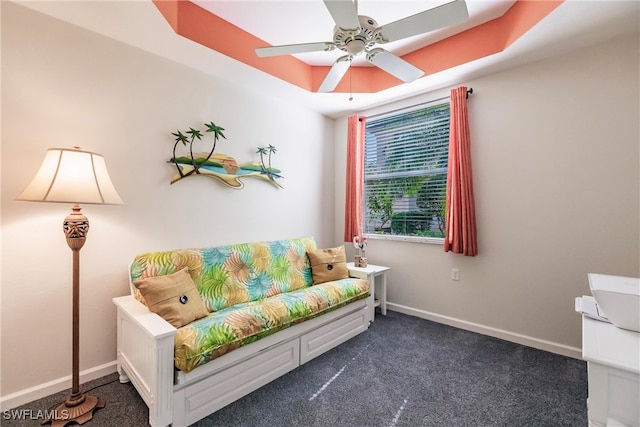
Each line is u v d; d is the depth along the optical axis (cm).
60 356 183
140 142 214
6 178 166
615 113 207
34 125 173
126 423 153
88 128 192
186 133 238
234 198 274
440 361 218
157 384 142
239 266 240
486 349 238
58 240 183
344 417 159
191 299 187
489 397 176
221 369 165
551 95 232
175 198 233
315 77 297
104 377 196
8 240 167
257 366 183
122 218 207
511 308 254
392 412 163
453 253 287
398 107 326
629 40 202
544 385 188
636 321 102
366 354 229
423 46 265
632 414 84
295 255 285
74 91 186
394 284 334
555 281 233
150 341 148
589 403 90
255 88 287
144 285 171
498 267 260
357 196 352
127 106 208
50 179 146
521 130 246
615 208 208
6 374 166
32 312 174
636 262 202
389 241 337
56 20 180
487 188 264
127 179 208
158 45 209
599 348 93
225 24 220
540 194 238
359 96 312
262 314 189
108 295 201
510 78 252
